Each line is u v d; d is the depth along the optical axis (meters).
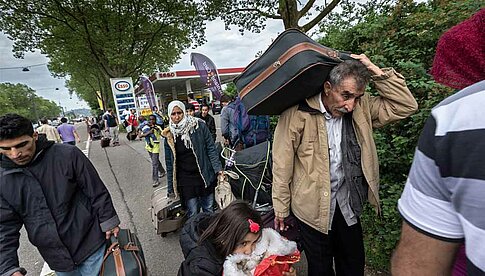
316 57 1.52
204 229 1.75
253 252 1.54
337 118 1.69
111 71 22.20
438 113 0.63
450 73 0.82
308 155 1.69
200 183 3.20
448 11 2.43
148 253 3.29
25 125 1.52
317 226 1.76
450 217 0.61
